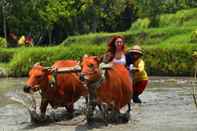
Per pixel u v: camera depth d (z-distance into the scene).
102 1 71.38
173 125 12.80
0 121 13.98
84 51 32.56
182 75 30.62
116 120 13.21
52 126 13.02
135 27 66.94
